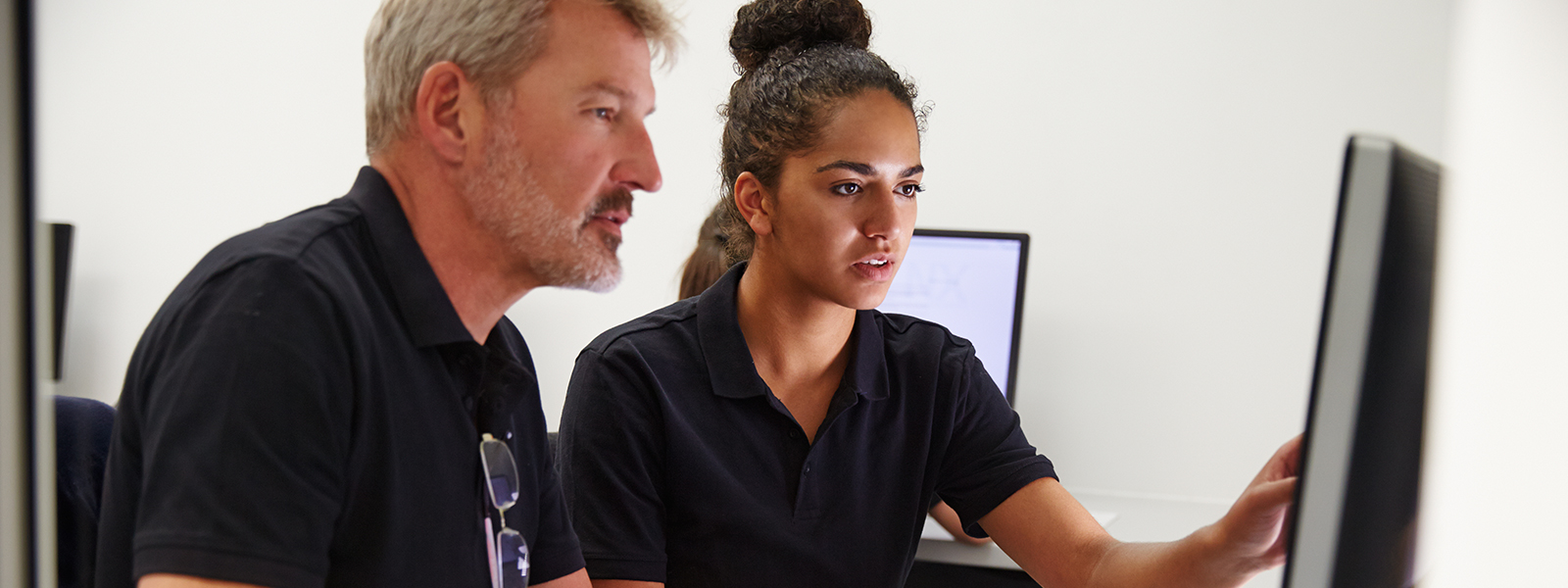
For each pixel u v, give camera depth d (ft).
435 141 2.06
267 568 1.67
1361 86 6.44
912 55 7.06
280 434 1.72
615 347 3.26
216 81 8.00
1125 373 6.77
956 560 4.87
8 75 1.22
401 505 2.00
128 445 1.85
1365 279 1.63
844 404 3.22
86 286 8.10
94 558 2.79
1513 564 5.66
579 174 2.08
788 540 3.18
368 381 1.91
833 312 3.18
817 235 2.98
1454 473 5.76
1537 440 5.69
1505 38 6.14
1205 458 6.68
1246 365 6.63
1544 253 5.87
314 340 1.80
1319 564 1.71
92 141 8.09
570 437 3.20
